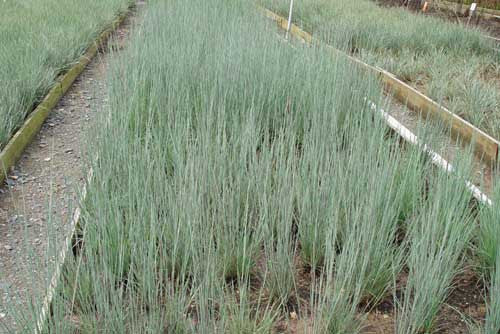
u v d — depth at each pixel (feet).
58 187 10.57
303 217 8.35
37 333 5.89
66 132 13.34
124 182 8.73
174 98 11.72
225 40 15.40
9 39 17.80
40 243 8.70
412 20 25.62
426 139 10.85
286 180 8.34
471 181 9.63
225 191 8.29
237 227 7.83
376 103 12.62
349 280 6.88
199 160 8.55
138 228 7.17
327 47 14.74
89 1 27.58
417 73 18.80
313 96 12.19
